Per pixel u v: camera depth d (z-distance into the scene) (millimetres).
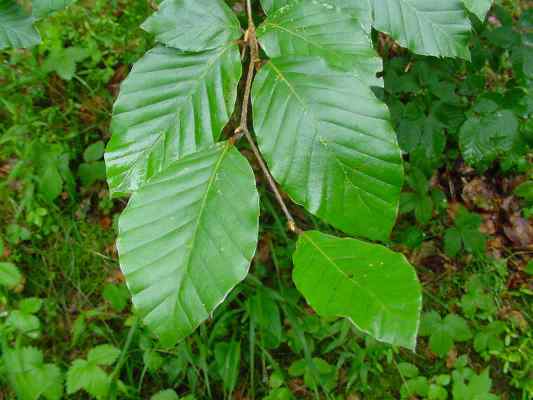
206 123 240
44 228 615
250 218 218
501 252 689
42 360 527
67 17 679
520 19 489
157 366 543
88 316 574
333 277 212
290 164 221
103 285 614
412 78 520
